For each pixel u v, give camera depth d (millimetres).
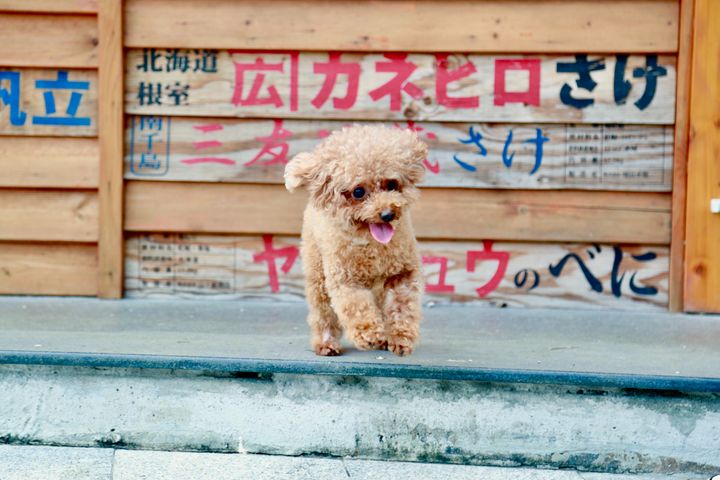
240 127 5309
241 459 3514
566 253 5273
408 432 3535
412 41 5219
